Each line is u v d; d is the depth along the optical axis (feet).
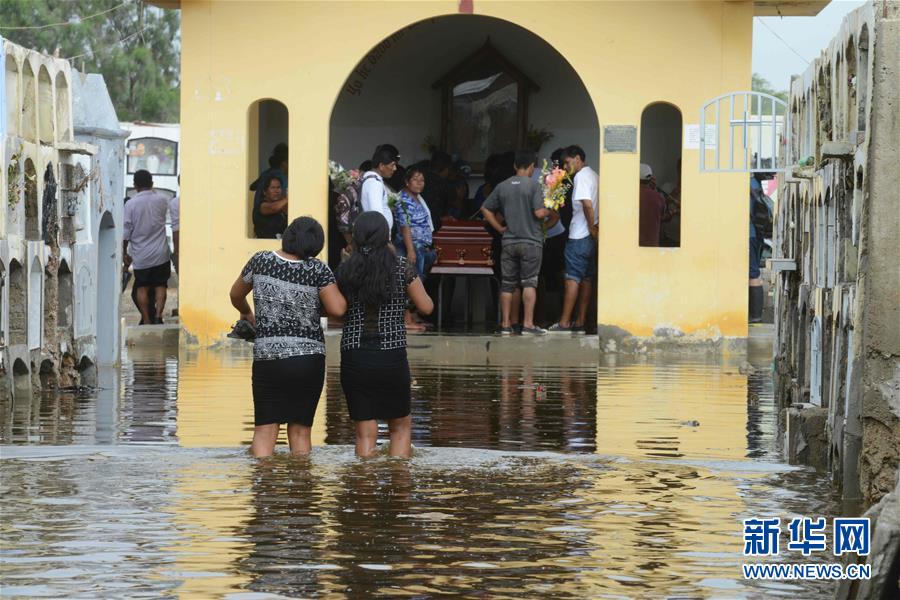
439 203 64.59
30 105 41.39
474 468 29.58
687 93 58.59
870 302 26.05
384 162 55.31
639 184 59.67
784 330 47.91
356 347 30.76
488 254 61.52
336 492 26.71
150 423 35.96
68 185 44.32
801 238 41.86
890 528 18.62
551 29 58.80
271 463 29.94
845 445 26.94
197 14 59.36
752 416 38.50
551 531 23.66
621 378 48.42
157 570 20.92
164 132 117.50
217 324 59.36
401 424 31.30
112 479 27.86
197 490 26.76
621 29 58.65
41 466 29.30
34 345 41.75
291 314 30.94
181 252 59.52
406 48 74.49
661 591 20.25
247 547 22.27
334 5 59.06
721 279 58.59
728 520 24.72
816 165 37.32
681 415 38.60
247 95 59.36
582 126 74.79
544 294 65.67
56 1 173.47
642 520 24.63
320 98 59.36
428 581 20.48
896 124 25.86
